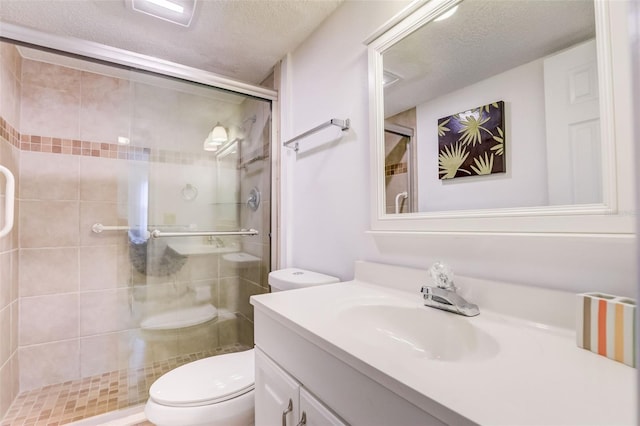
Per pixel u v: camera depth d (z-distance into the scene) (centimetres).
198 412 100
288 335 79
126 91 196
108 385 180
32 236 178
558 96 72
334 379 63
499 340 64
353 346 60
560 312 68
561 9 72
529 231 75
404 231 107
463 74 92
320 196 156
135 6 140
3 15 144
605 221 63
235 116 206
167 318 206
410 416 46
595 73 66
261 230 204
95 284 192
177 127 202
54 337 182
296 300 95
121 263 198
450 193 95
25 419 149
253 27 160
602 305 55
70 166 188
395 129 113
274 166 197
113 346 194
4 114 154
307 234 167
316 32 162
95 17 148
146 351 201
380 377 51
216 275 219
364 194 129
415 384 46
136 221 200
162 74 168
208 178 211
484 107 87
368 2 129
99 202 194
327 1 142
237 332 222
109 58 150
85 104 192
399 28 110
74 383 181
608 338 54
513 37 81
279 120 196
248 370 121
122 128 197
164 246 205
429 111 102
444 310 84
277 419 82
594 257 65
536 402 41
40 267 179
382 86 118
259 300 95
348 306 90
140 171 199
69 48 140
